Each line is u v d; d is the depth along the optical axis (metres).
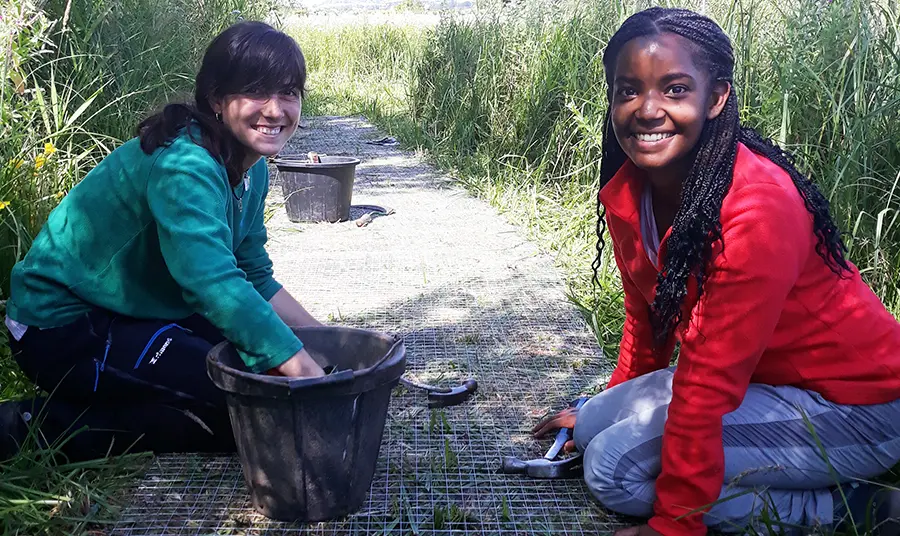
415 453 2.36
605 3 5.62
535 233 4.68
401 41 13.13
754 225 1.72
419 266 4.10
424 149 7.45
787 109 3.53
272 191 5.70
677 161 1.82
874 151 3.41
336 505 2.02
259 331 1.96
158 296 2.23
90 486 2.12
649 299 2.13
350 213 5.14
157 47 5.12
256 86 2.05
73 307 2.16
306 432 1.90
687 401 1.79
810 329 1.84
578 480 2.24
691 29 1.73
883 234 3.36
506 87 6.41
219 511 2.07
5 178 3.16
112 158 2.15
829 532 1.88
